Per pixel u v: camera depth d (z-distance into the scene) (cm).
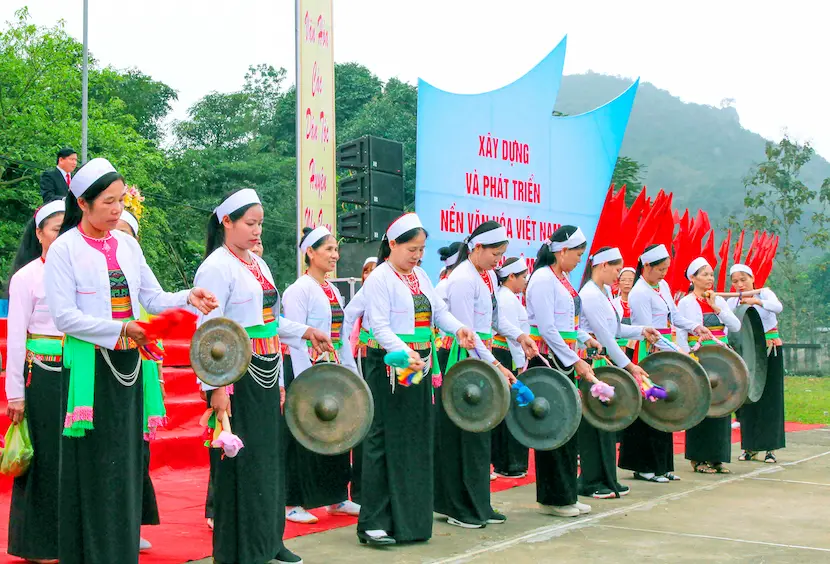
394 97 3191
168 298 404
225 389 401
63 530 365
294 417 478
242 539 408
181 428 760
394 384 498
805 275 3550
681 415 652
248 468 411
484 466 550
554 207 1091
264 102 3703
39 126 2105
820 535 530
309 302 587
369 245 1009
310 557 472
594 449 645
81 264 370
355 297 552
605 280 632
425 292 512
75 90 2283
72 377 363
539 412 556
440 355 668
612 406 606
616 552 486
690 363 651
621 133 1163
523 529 541
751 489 688
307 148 994
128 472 374
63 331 365
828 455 899
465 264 568
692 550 491
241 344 393
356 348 705
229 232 424
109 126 2297
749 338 809
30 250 457
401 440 500
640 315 735
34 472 436
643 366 664
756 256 1146
